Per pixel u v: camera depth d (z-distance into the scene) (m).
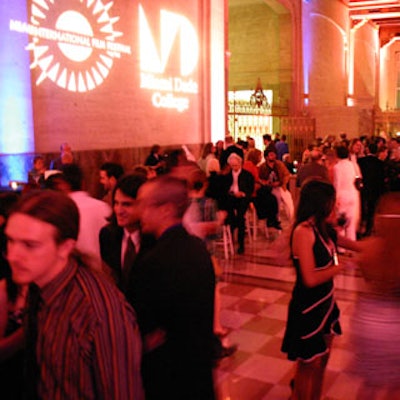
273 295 6.19
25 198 1.59
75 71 10.48
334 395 3.86
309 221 3.05
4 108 8.82
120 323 1.60
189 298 2.03
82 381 1.55
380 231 2.47
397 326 2.37
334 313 3.22
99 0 11.02
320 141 15.09
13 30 8.93
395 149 11.60
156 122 13.23
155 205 2.14
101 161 11.23
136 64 12.38
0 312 1.98
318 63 24.12
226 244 7.92
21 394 1.96
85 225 3.33
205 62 15.26
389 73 37.56
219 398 3.79
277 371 4.26
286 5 20.94
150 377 2.03
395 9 27.77
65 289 1.58
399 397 2.38
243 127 18.91
